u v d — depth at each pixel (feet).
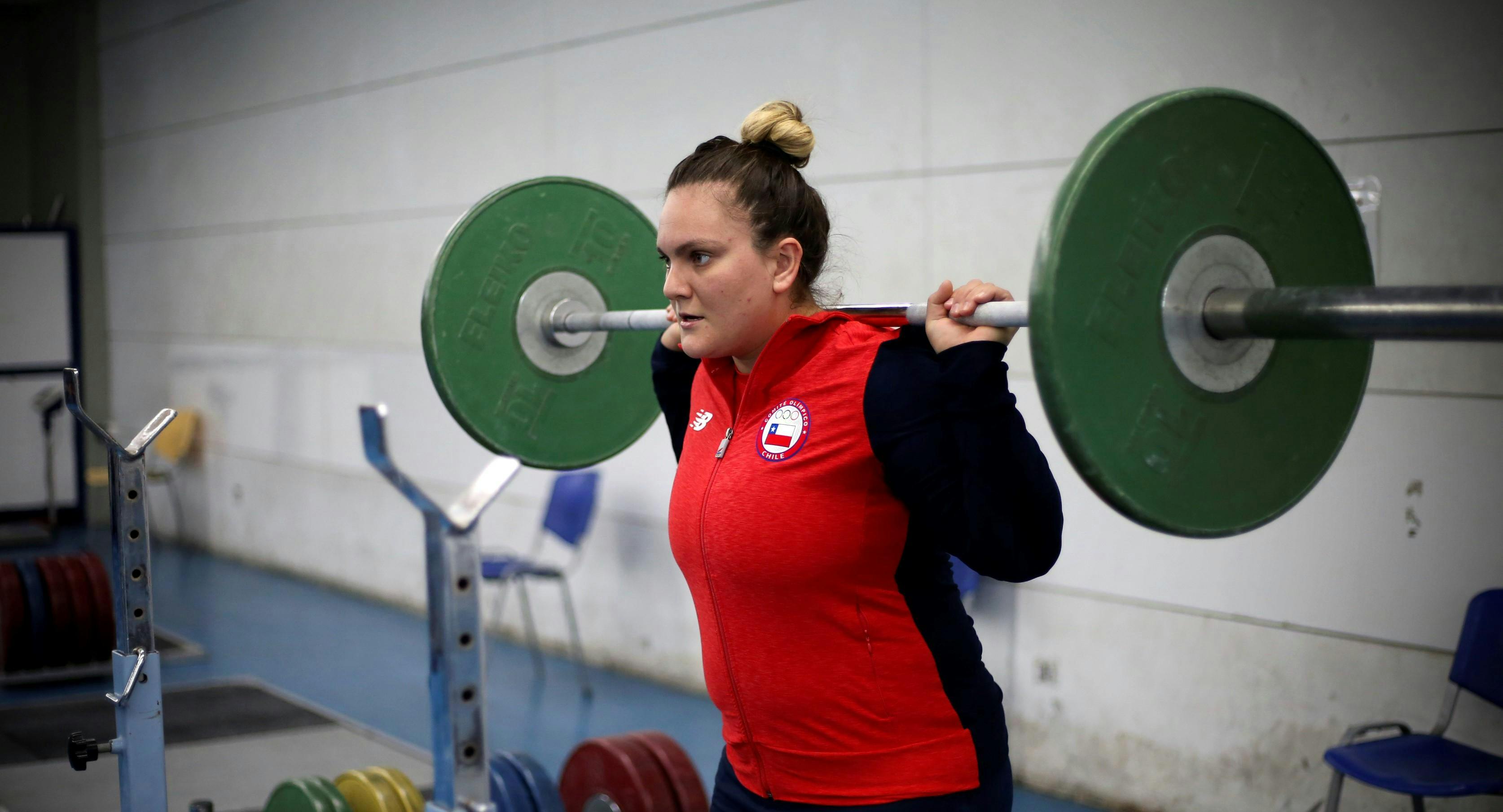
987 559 5.09
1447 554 12.50
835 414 5.26
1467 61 12.08
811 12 17.56
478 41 23.45
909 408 5.10
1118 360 4.65
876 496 5.28
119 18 35.68
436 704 6.12
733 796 6.03
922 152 16.38
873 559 5.32
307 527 29.76
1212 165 4.79
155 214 34.91
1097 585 15.20
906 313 5.50
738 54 18.62
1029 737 15.97
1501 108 11.91
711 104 19.13
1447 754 11.43
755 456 5.44
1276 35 13.29
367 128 26.55
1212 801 14.26
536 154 22.36
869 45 16.87
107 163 36.94
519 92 22.62
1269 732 13.80
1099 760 15.28
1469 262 12.19
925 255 16.46
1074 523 15.38
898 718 5.45
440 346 7.84
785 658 5.48
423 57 24.84
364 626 25.40
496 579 20.34
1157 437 4.78
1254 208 4.93
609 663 21.66
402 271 25.85
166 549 34.42
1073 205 4.46
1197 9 13.78
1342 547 13.21
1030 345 4.54
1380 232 12.75
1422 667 12.69
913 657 5.44
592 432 8.58
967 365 5.02
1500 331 4.28
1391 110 12.59
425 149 25.00
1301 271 5.09
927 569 5.49
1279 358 5.07
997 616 16.20
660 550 20.52
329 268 28.09
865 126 17.04
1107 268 4.58
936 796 5.45
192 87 32.71
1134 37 14.26
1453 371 12.37
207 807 9.82
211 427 33.17
